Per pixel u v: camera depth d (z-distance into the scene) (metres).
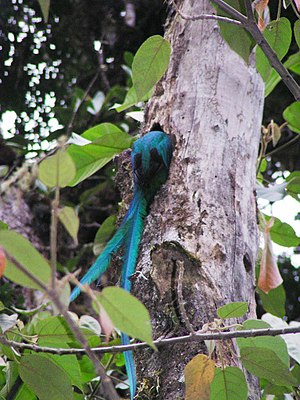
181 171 5.27
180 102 5.58
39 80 9.66
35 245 9.01
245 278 4.94
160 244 4.66
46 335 4.74
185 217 5.02
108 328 3.08
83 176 6.34
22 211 8.94
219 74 5.57
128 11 9.33
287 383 4.32
